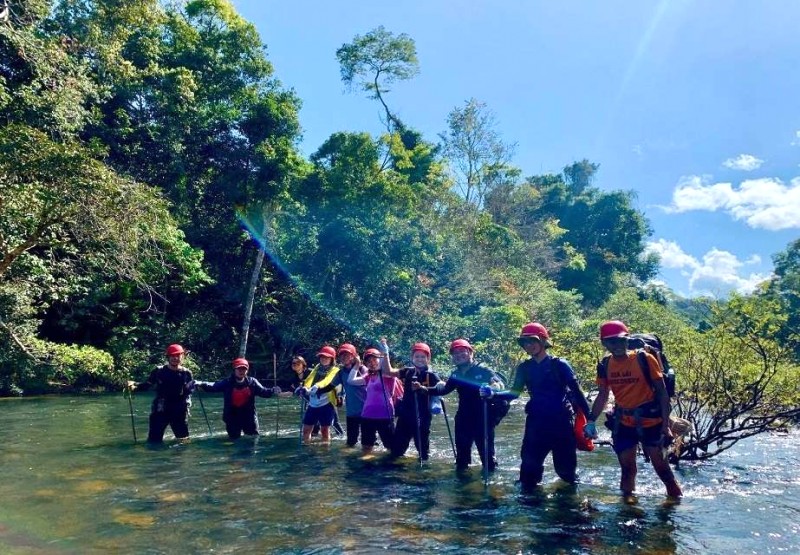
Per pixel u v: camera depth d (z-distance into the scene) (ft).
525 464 19.95
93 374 61.77
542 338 20.17
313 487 19.77
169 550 13.55
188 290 74.54
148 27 75.92
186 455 25.61
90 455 25.43
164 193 74.59
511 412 42.86
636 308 81.15
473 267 98.58
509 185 136.98
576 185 220.84
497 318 73.92
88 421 36.91
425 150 118.21
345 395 28.55
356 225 87.04
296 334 85.05
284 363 84.48
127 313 72.95
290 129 85.61
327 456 25.64
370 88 118.62
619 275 181.68
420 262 91.50
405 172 114.42
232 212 86.33
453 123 133.08
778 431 29.76
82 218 45.16
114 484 19.98
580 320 90.99
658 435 18.31
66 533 14.70
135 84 71.67
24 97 51.19
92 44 65.16
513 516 16.39
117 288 70.59
